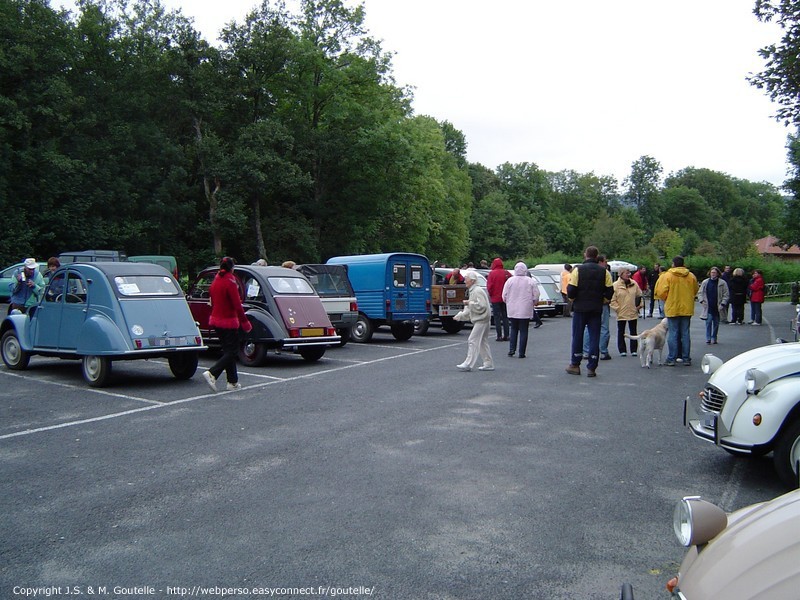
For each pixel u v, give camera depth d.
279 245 46.00
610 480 5.98
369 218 48.19
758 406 5.72
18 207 35.53
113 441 7.36
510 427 8.01
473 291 12.73
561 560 4.32
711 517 2.56
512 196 100.19
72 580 4.04
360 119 45.41
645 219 118.31
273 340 13.04
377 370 12.79
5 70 34.62
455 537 4.68
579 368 12.18
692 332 21.95
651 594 3.87
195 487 5.78
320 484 5.85
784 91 16.94
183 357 11.61
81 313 11.09
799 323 13.54
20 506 5.33
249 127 40.84
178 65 40.91
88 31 41.62
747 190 137.25
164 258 30.25
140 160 41.22
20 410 8.99
